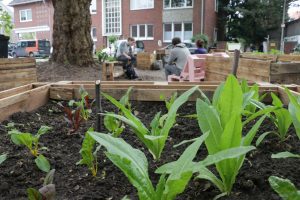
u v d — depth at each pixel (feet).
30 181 4.51
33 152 5.28
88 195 4.09
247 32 91.86
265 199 3.97
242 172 4.64
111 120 5.73
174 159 5.19
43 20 105.09
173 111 4.69
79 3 29.25
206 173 4.01
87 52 30.30
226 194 4.04
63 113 8.46
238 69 14.17
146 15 83.51
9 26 21.91
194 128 7.01
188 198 4.00
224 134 3.68
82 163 4.83
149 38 84.53
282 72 11.29
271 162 5.05
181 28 81.30
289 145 5.76
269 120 7.40
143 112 8.64
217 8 89.10
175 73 23.21
